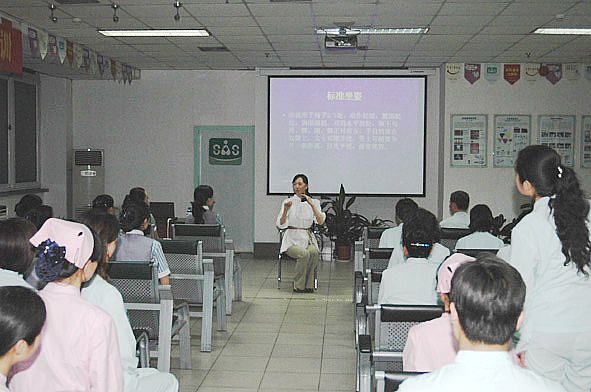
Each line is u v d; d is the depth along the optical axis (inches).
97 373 90.1
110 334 92.0
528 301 102.3
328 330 248.7
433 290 137.9
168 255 209.8
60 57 327.6
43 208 201.9
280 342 231.6
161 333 164.7
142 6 263.0
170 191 448.8
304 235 320.5
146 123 446.3
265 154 437.1
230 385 186.5
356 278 218.5
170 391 126.8
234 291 305.4
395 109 430.3
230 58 394.9
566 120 408.8
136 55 384.5
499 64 408.5
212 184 448.1
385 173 432.8
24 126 411.8
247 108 442.3
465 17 281.9
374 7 264.2
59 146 436.8
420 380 61.7
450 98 412.2
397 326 123.7
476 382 58.7
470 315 59.6
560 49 359.3
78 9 267.3
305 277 319.0
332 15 278.8
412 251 141.7
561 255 102.3
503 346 60.0
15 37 281.0
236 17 283.1
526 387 58.6
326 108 432.5
